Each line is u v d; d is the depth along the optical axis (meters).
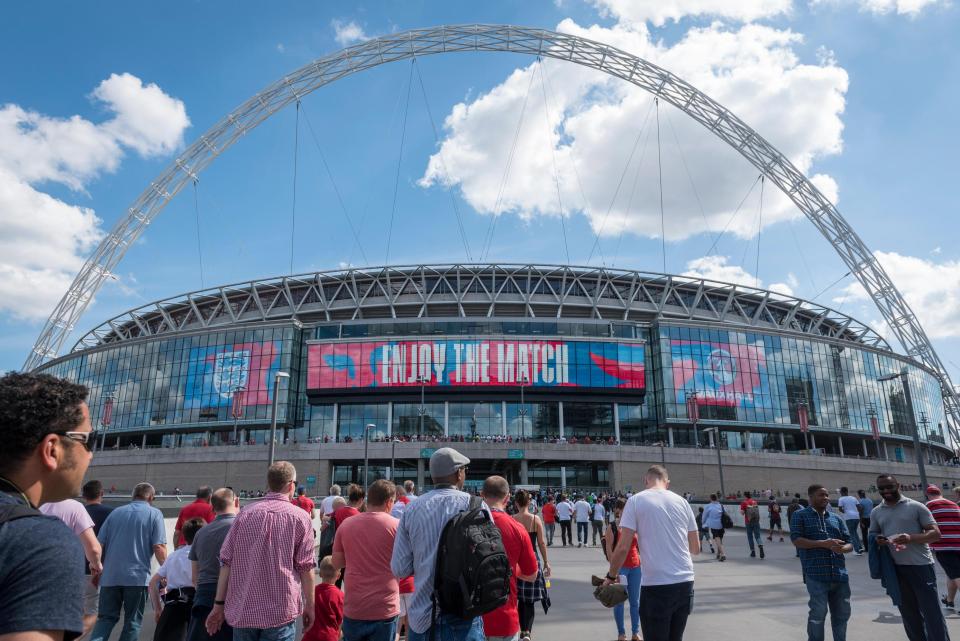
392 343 84.44
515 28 100.19
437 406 84.38
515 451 74.38
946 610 12.20
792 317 106.44
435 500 5.50
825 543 8.46
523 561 6.45
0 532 2.13
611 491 74.62
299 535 6.07
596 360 84.69
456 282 100.25
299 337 88.38
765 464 79.81
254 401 84.44
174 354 89.94
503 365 83.44
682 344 88.19
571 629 11.05
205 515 10.57
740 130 105.75
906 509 8.95
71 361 100.31
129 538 8.30
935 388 111.31
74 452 2.71
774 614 12.19
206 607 6.96
